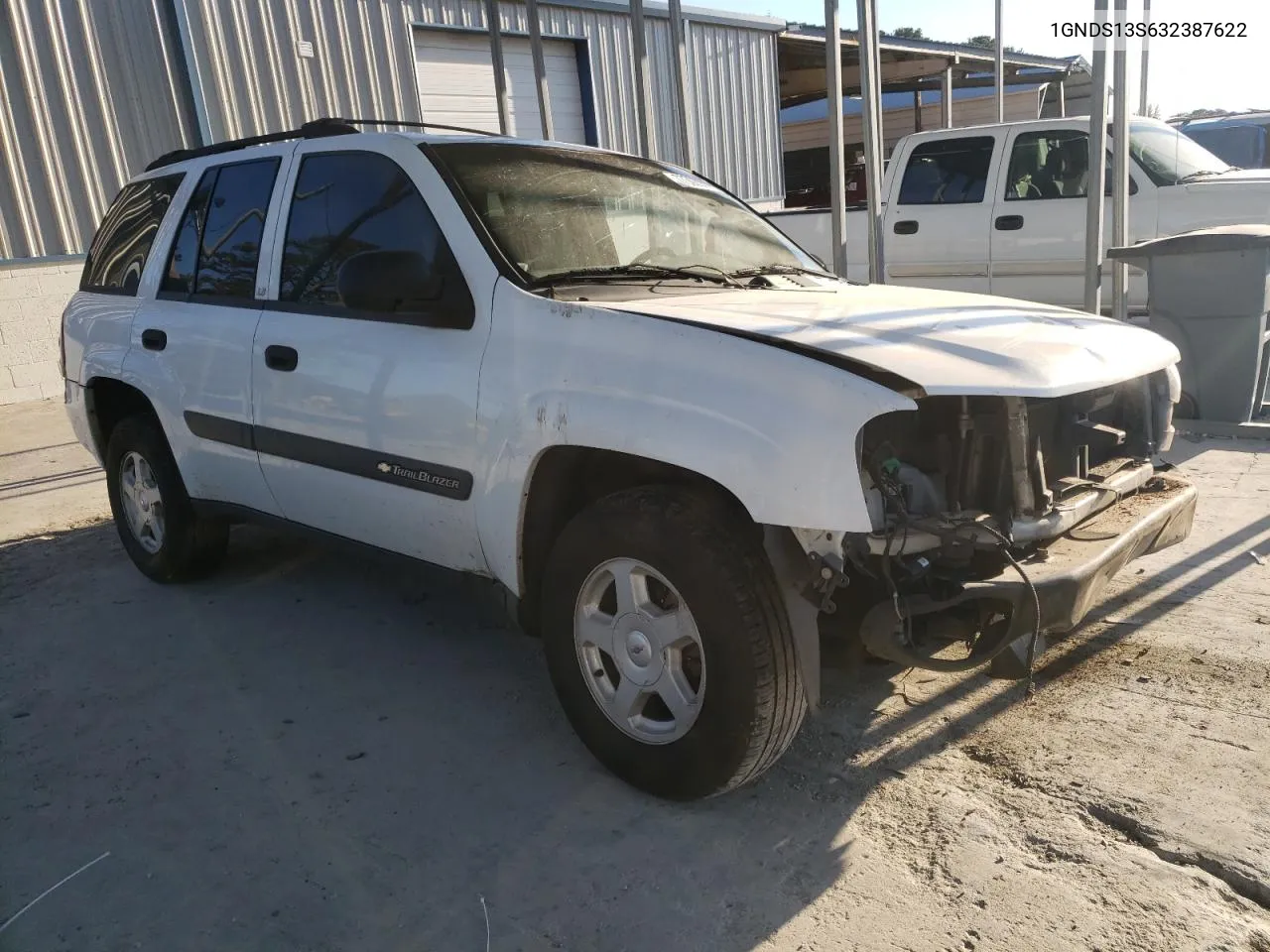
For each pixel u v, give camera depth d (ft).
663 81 51.72
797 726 8.27
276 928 7.55
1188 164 25.84
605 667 9.29
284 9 38.17
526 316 9.35
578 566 8.98
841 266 21.09
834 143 20.43
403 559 11.14
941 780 9.03
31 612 14.43
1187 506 9.98
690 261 11.83
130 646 13.00
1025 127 26.78
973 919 7.27
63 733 10.73
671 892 7.75
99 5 33.81
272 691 11.51
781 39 58.13
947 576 7.95
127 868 8.35
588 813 8.86
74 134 33.71
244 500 13.14
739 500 7.90
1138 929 7.07
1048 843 8.07
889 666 11.19
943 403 8.47
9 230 32.78
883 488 7.66
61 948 7.43
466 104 44.78
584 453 8.96
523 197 10.81
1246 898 7.34
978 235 27.43
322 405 11.19
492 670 11.85
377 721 10.71
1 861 8.51
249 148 13.35
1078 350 8.91
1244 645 11.15
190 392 13.19
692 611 8.10
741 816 8.69
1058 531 8.57
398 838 8.60
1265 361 20.58
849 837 8.29
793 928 7.29
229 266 13.02
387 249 10.82
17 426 29.73
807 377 7.62
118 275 15.55
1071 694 10.40
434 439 10.01
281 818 8.97
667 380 8.20
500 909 7.65
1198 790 8.59
